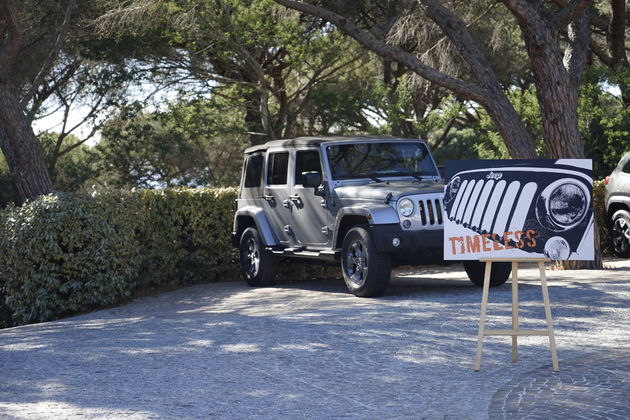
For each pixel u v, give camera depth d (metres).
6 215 11.24
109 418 5.17
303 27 24.33
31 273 10.98
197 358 7.02
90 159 30.27
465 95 13.83
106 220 11.20
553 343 6.41
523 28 13.42
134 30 20.94
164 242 12.84
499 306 9.29
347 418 5.18
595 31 23.80
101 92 26.88
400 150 11.53
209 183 31.17
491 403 5.48
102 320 9.92
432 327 8.21
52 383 6.21
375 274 10.12
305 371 6.48
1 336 8.92
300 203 11.49
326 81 26.55
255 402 5.57
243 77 27.14
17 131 14.15
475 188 6.61
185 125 26.27
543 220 6.52
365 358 6.93
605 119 20.22
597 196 16.75
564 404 5.40
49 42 21.00
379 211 10.03
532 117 21.53
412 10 18.66
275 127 27.31
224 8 23.16
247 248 12.66
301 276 13.95
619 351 7.04
